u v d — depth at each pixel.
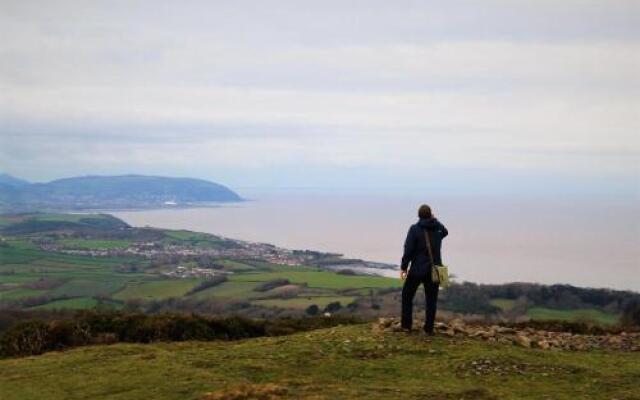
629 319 23.59
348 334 15.66
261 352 14.12
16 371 13.18
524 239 149.62
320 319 22.09
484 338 15.32
